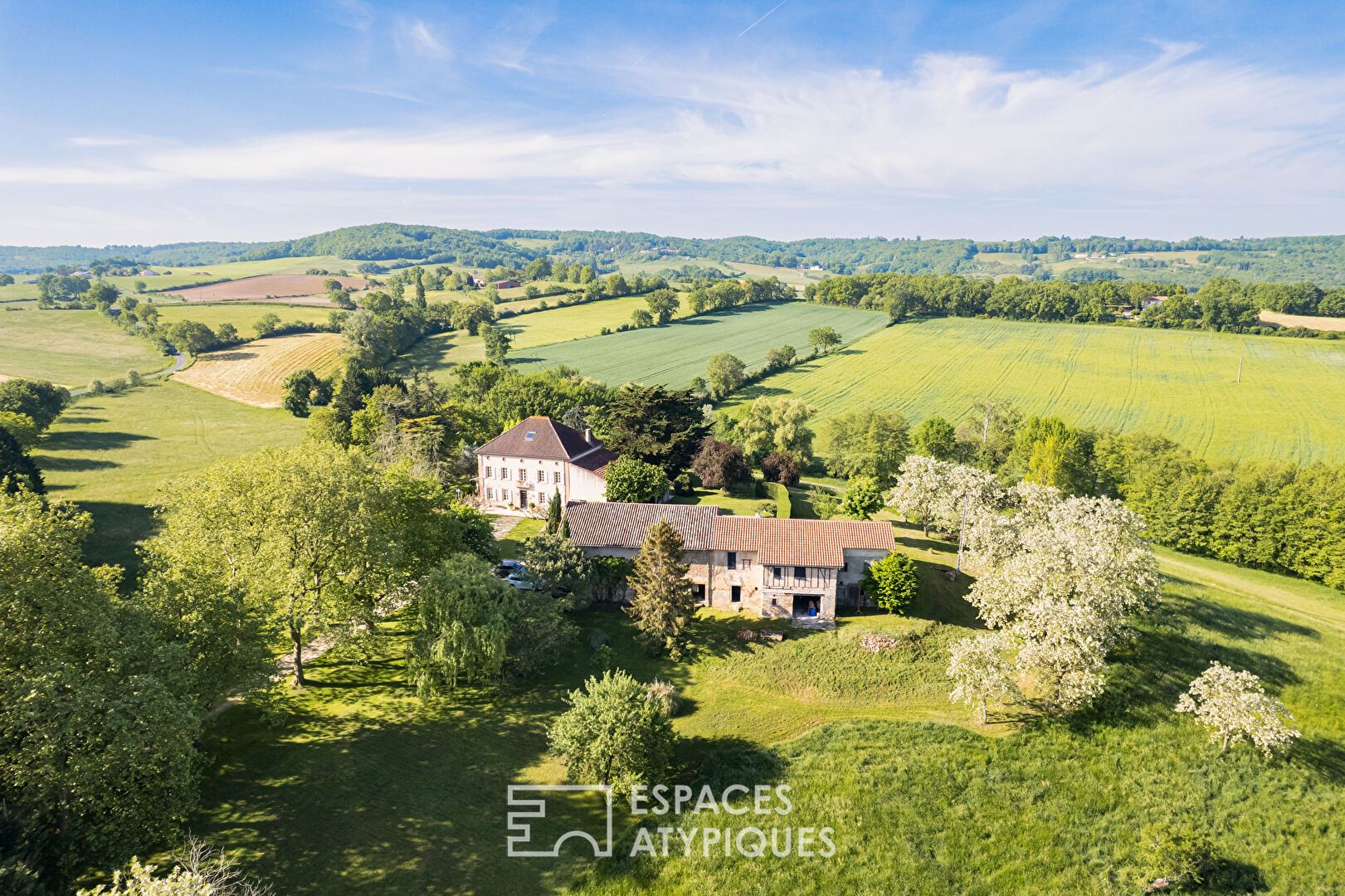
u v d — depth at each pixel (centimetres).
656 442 9006
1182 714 4750
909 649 5325
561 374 15262
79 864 2989
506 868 3353
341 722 4338
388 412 10519
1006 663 4591
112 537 7431
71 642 3111
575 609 5894
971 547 6391
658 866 3438
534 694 4772
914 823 3759
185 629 3669
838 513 8181
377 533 4847
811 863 3491
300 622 4597
